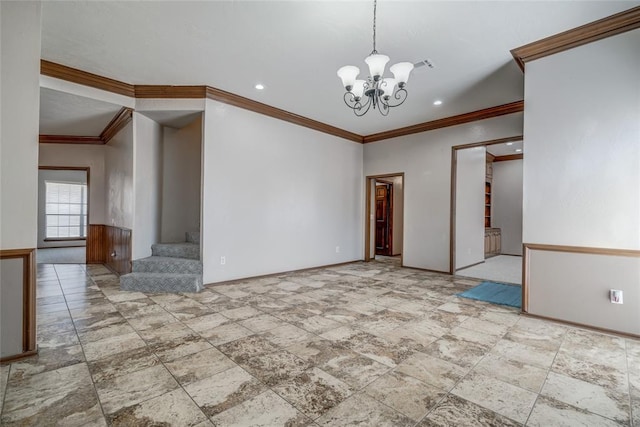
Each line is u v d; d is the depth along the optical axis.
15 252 2.21
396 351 2.39
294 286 4.49
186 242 5.22
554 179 3.07
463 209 6.19
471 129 5.29
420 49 3.22
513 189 8.80
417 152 6.05
